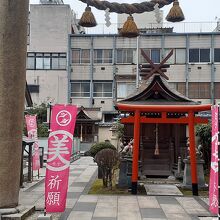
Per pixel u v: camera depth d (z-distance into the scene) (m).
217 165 9.38
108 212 12.36
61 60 51.97
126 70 47.53
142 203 14.02
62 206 10.47
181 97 18.69
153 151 20.75
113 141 35.00
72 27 56.09
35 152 19.89
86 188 17.55
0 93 10.52
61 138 10.55
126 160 17.61
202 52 46.69
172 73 46.62
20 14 10.80
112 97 47.66
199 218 11.57
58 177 10.49
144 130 20.97
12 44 10.64
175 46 46.94
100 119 44.84
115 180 19.52
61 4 52.88
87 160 34.69
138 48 45.81
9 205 10.60
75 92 48.28
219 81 46.25
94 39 48.12
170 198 15.14
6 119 10.51
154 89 18.83
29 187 17.58
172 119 16.45
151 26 51.38
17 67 10.69
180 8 9.03
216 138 9.46
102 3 9.16
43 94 51.62
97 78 47.91
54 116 10.60
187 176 17.36
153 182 18.81
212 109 9.75
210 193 9.60
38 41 52.47
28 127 19.69
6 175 10.51
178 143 20.66
